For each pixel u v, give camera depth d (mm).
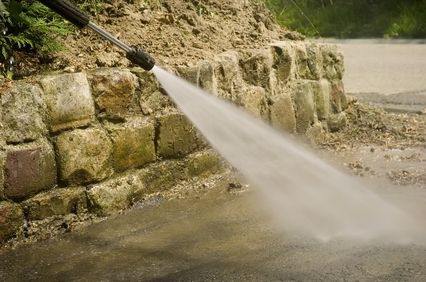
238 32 6344
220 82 5410
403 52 15352
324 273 3449
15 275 3570
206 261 3695
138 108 4758
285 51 6117
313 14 22156
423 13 20422
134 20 5719
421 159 5922
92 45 5051
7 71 4383
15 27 4684
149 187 4848
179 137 5039
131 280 3459
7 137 3928
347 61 14086
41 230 4145
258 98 5781
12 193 3965
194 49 5535
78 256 3820
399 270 3451
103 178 4496
